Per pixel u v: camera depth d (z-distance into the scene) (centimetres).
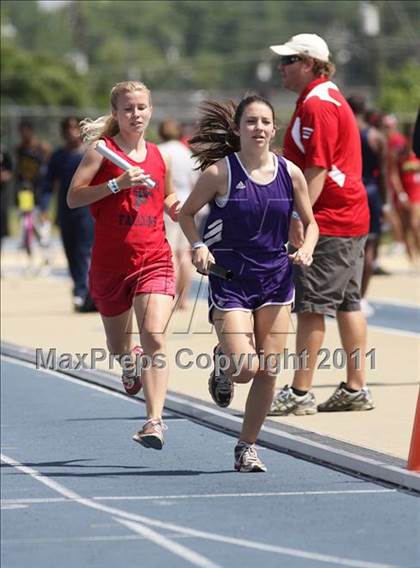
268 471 1883
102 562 1460
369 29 16575
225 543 1526
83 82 13588
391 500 1711
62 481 1836
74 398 2505
